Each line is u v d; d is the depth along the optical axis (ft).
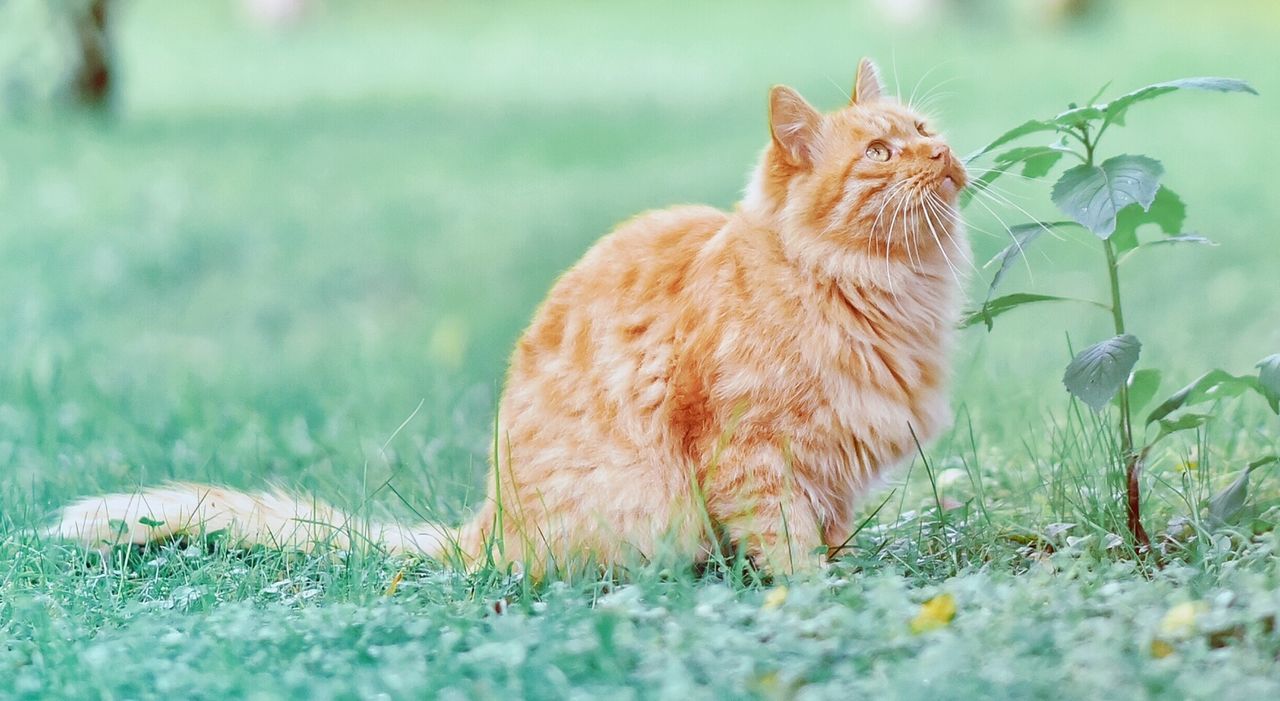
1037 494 24.45
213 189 66.85
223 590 21.04
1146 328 41.96
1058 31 109.91
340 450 29.99
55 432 30.78
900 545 22.13
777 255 21.09
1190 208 57.11
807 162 21.36
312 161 73.36
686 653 16.29
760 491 20.66
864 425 20.92
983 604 17.52
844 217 20.89
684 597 18.54
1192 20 110.83
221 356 44.14
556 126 81.46
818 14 125.70
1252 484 23.63
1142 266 50.52
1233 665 15.26
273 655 17.49
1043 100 78.64
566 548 21.22
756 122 79.00
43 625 18.69
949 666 15.03
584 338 21.88
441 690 15.81
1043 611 17.28
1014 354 38.88
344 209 63.87
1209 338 39.91
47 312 48.14
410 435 30.99
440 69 106.22
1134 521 21.49
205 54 118.11
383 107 90.17
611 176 67.87
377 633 18.12
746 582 21.15
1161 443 26.66
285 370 40.86
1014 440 28.73
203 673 16.81
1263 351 37.09
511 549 21.80
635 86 94.22
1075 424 28.84
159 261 55.77
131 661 17.37
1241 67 85.92
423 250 57.26
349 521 22.88
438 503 25.77
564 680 15.79
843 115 21.89
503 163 72.54
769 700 14.94
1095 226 19.03
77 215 61.46
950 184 21.15
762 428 20.66
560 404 21.80
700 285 21.09
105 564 21.98
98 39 81.20
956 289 22.44
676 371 21.06
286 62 112.57
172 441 30.68
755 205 21.50
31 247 56.70
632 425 21.22
